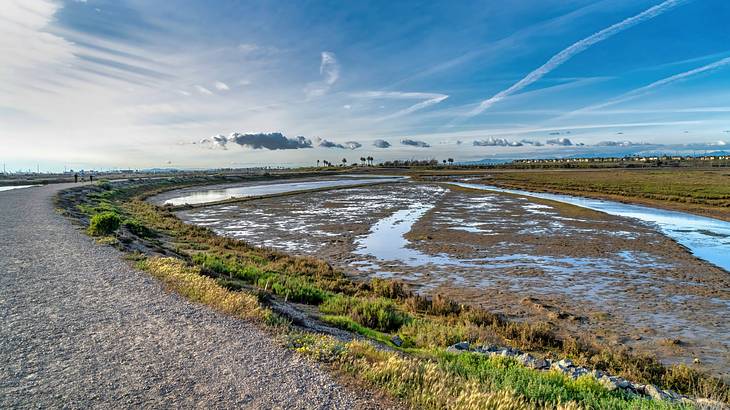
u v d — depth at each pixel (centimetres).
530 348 1068
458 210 4484
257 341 721
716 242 2775
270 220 3772
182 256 1819
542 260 2245
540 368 840
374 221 3684
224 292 992
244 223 3597
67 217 2445
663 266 2112
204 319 823
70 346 670
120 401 502
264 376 584
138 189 7319
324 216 4038
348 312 1232
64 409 482
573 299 1587
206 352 661
